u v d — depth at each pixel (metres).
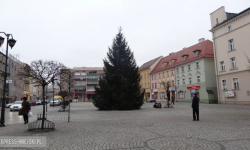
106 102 23.14
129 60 24.50
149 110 21.75
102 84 23.44
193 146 6.01
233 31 30.84
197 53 41.94
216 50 34.50
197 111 12.15
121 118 14.27
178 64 46.97
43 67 10.84
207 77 38.62
